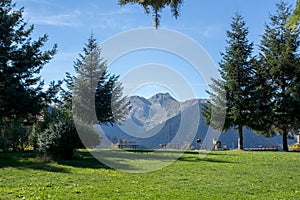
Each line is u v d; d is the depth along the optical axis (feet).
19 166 40.73
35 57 62.34
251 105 89.97
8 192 25.49
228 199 24.59
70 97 76.79
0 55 56.18
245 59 93.04
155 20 18.66
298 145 95.20
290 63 90.33
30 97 58.49
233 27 95.71
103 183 30.09
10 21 59.62
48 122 55.72
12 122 64.28
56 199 23.58
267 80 93.66
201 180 32.55
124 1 18.47
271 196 25.82
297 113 89.04
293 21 16.92
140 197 24.63
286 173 37.63
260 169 40.63
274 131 95.50
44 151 49.19
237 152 70.49
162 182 31.17
